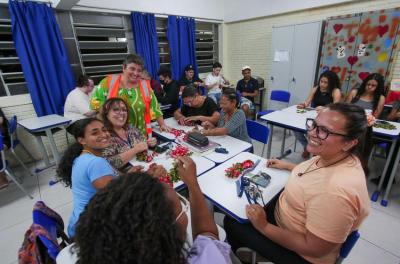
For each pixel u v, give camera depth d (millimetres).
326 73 3002
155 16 4293
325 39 3766
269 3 4562
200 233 765
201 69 5539
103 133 1277
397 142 2113
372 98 2732
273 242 1144
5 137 2760
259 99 5129
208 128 2264
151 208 476
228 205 1184
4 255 1763
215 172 1502
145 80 2135
